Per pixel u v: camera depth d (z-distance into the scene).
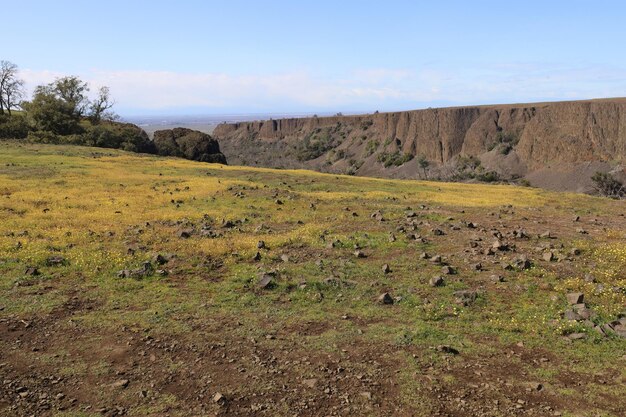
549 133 197.12
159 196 27.98
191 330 10.08
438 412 7.28
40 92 74.50
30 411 7.12
